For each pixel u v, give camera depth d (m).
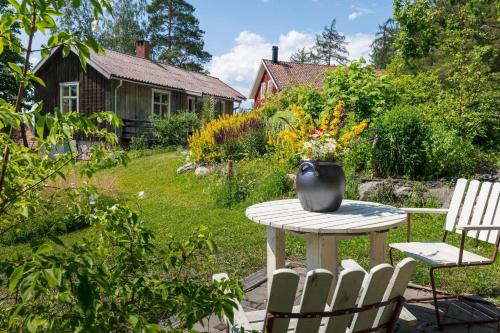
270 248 3.36
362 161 7.27
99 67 17.00
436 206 6.30
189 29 41.59
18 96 1.48
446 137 7.00
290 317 1.45
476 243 5.09
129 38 31.06
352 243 5.07
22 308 1.35
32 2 1.35
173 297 1.60
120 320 1.37
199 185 9.06
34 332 1.25
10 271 1.26
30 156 1.48
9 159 1.50
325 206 3.20
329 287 1.43
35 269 1.15
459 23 9.70
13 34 1.51
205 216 6.83
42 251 1.22
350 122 7.43
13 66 1.47
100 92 17.95
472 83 8.62
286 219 2.98
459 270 4.12
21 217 1.84
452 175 7.02
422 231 5.53
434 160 6.95
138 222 1.82
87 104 18.31
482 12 9.98
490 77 9.14
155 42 40.28
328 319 1.50
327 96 9.05
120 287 1.56
